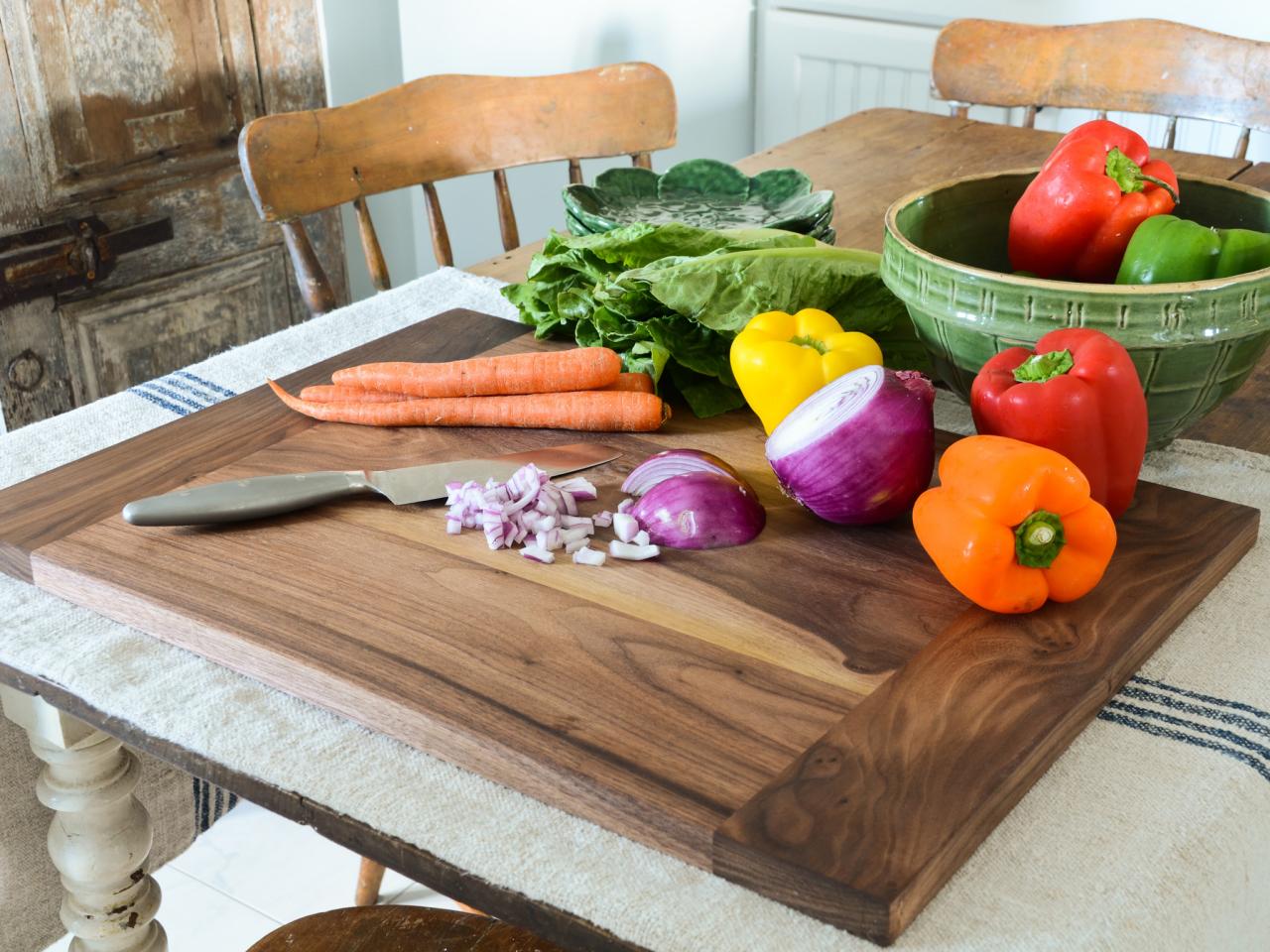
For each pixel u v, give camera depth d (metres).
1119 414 0.82
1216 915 0.64
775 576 0.83
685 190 1.43
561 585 0.82
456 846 0.66
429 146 1.64
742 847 0.61
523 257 1.46
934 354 0.99
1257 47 1.84
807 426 0.85
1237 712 0.74
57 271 1.97
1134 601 0.79
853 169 1.72
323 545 0.87
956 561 0.76
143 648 0.82
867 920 0.59
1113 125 0.99
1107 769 0.70
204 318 2.22
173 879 1.81
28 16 1.84
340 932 1.05
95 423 1.09
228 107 2.15
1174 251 0.89
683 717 0.70
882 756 0.66
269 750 0.73
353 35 2.40
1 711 1.07
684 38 2.93
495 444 1.00
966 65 2.02
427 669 0.74
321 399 1.05
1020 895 0.62
